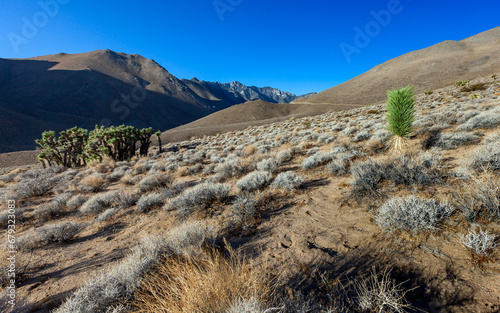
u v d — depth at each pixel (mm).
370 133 11820
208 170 11570
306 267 2932
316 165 8180
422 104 24234
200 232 4008
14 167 30109
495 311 1840
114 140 20609
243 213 4977
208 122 124000
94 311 2662
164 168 14914
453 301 2039
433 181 4176
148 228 5758
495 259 2307
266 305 2162
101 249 4980
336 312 2125
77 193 11297
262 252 3527
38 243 5453
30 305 3215
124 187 11641
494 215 2750
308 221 4285
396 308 1970
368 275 2559
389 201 3523
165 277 3021
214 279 2320
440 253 2617
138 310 2486
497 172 3809
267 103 149875
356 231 3543
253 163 10227
